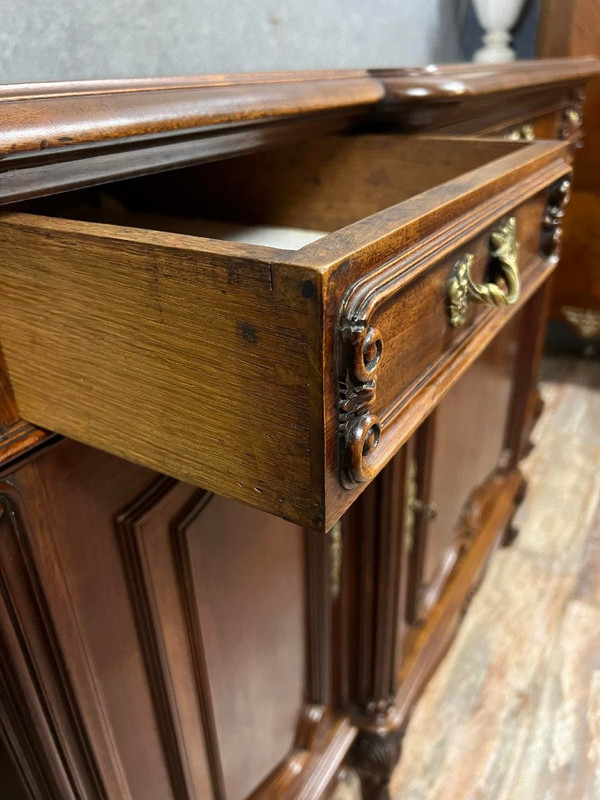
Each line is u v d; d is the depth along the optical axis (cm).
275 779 73
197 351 28
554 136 101
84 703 44
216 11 62
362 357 26
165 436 32
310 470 27
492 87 66
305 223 60
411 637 94
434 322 37
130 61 53
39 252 31
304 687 75
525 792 87
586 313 175
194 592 51
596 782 88
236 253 25
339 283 25
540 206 53
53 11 46
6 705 42
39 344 34
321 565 69
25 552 38
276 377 26
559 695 100
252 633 61
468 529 106
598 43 144
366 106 57
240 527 55
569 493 146
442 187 38
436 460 88
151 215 59
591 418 174
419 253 31
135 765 51
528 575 124
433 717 98
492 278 44
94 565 43
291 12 72
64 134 32
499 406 113
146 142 37
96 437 34
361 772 84
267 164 59
